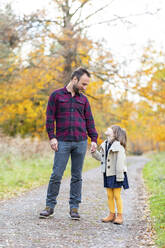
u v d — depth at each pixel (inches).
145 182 385.7
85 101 171.2
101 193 264.1
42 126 548.4
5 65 498.3
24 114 560.7
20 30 462.9
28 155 518.6
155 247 118.5
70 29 459.2
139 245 121.6
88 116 173.5
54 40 473.7
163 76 477.1
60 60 486.6
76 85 163.2
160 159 978.1
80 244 119.6
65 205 198.2
